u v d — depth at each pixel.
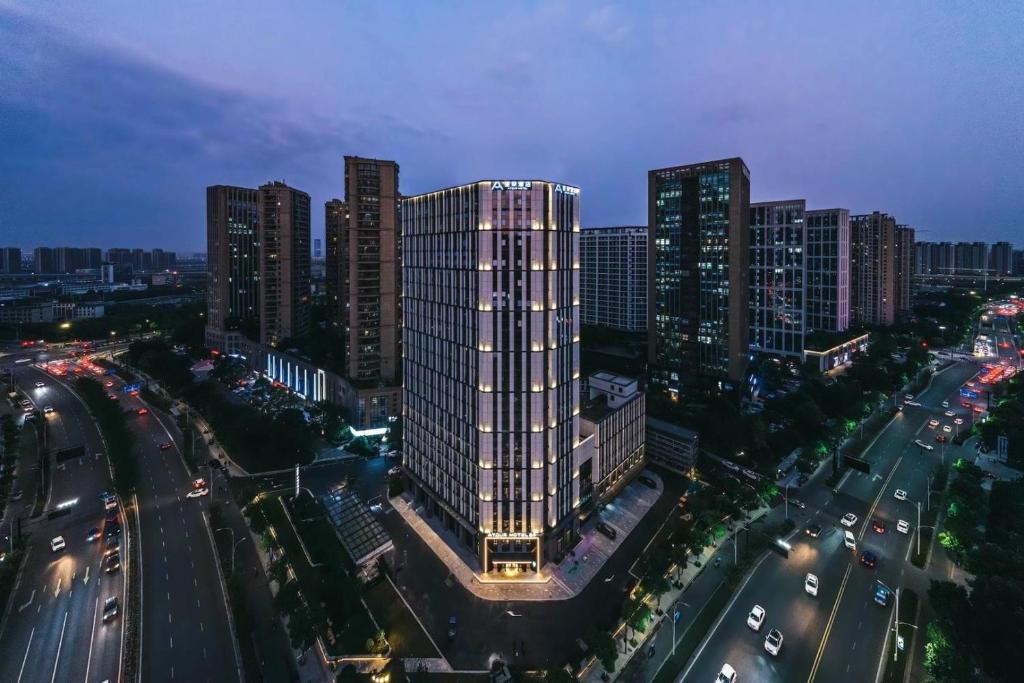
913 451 142.50
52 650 77.94
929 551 97.81
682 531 105.00
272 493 125.88
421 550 104.50
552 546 99.75
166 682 72.00
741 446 139.62
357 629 77.44
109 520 112.00
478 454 97.06
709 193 180.88
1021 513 94.94
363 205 170.88
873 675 70.81
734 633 79.12
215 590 91.19
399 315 180.50
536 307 93.31
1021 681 62.75
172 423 174.25
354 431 160.12
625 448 127.25
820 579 91.12
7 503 121.31
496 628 82.62
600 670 73.38
